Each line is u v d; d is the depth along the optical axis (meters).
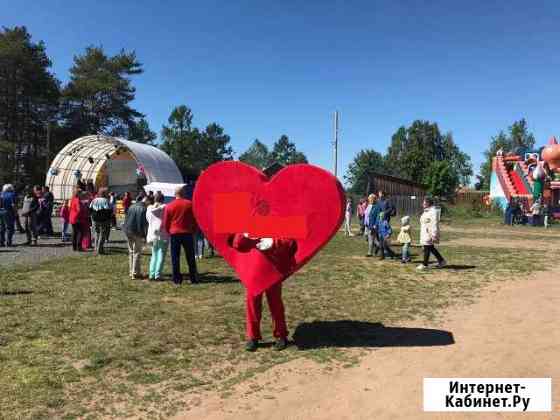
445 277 10.30
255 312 5.58
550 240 19.84
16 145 45.78
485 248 16.38
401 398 4.31
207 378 4.75
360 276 10.30
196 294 8.25
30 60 45.12
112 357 5.22
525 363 5.12
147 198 10.10
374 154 78.25
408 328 6.48
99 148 32.25
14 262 11.38
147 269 10.88
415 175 64.31
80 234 13.88
